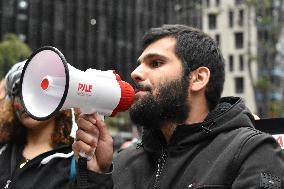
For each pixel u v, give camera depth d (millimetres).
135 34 53000
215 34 63500
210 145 2652
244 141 2520
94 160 2492
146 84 2711
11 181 3023
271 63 61375
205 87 2775
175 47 2752
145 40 2850
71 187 2629
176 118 2732
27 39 44500
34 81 2311
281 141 3094
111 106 2336
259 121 3176
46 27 45875
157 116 2713
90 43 49656
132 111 2729
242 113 2730
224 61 2869
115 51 51594
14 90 3215
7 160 3193
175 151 2717
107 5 51188
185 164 2672
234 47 62844
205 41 2801
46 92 2230
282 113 41812
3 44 23656
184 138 2721
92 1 49906
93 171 2439
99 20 50344
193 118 2764
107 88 2299
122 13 52312
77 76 2182
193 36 2789
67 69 2148
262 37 60562
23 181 3004
